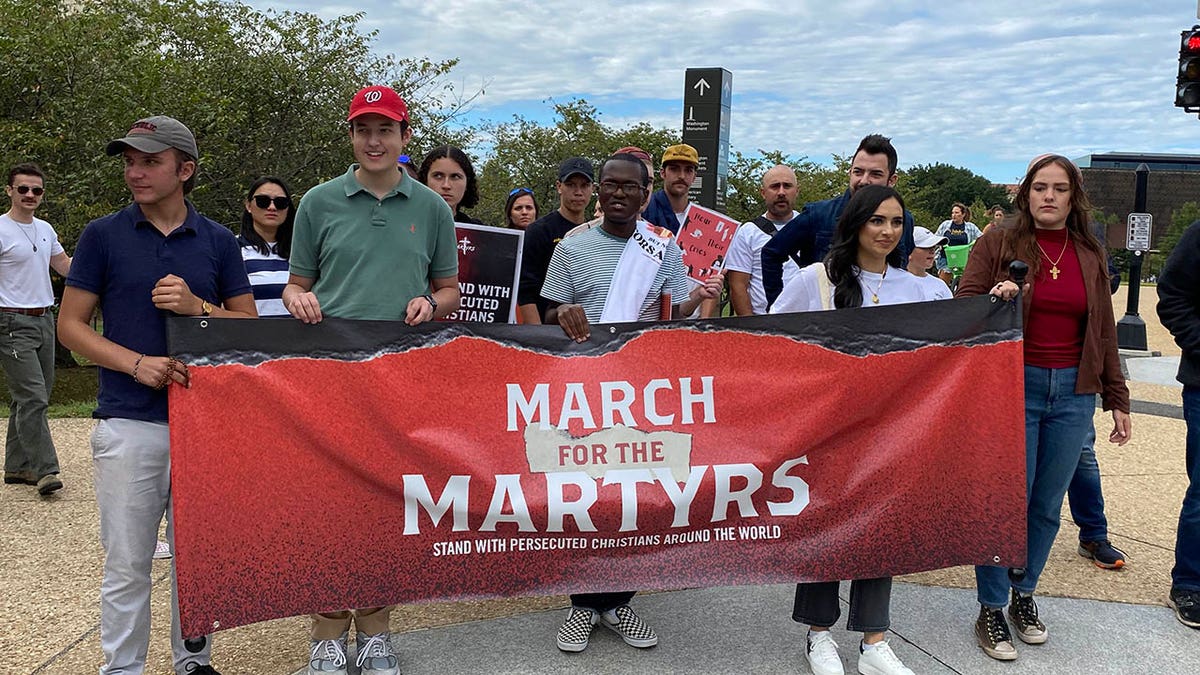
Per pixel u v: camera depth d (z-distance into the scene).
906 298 3.82
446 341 3.42
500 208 25.36
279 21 17.97
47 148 12.71
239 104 16.42
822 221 5.02
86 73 13.45
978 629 3.90
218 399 3.19
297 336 3.27
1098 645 3.93
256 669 3.63
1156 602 4.40
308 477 3.29
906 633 4.03
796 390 3.61
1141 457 7.47
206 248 3.32
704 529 3.57
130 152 3.14
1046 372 3.80
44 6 13.64
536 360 3.50
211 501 3.19
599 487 3.52
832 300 3.74
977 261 3.98
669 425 3.57
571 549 3.52
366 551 3.36
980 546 3.66
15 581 4.56
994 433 3.65
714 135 10.99
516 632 4.00
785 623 4.11
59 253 6.37
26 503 5.93
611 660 3.73
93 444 3.21
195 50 17.55
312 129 17.31
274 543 3.26
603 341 3.55
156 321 3.20
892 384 3.62
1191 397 4.16
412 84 18.69
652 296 3.98
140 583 3.23
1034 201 3.79
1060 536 5.41
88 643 3.85
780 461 3.59
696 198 11.08
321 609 3.31
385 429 3.36
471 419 3.44
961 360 3.64
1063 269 3.81
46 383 6.25
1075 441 3.84
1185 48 11.10
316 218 3.47
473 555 3.45
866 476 3.61
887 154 4.93
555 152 26.12
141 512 3.21
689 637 3.96
